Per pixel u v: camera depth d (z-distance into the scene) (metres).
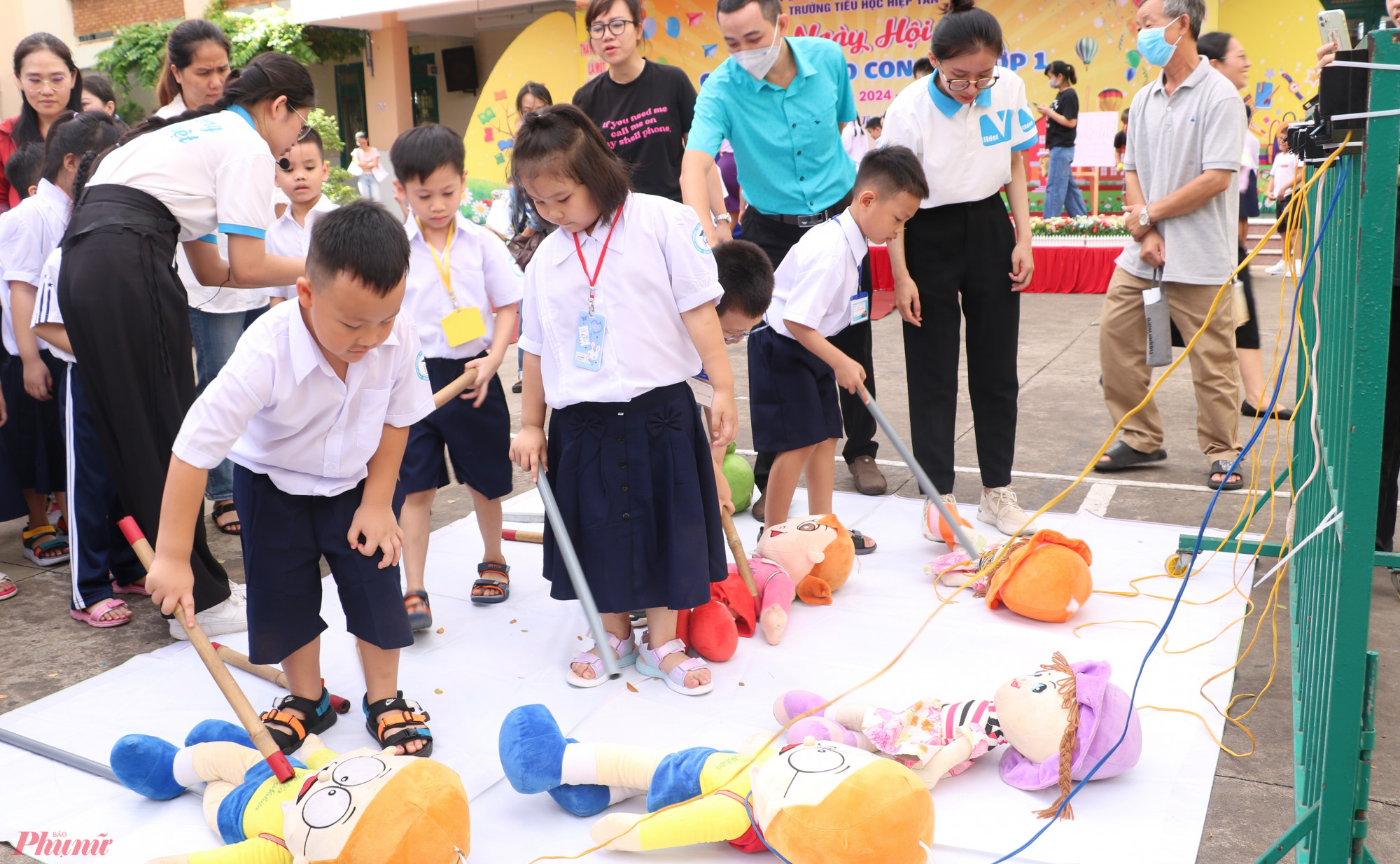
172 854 1.89
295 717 2.24
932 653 2.58
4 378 3.39
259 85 2.66
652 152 4.36
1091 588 2.74
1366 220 1.38
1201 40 4.21
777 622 2.66
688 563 2.41
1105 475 4.08
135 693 2.51
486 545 3.07
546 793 2.07
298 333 1.93
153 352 2.62
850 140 7.15
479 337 2.81
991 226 3.34
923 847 1.67
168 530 1.91
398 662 2.35
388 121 13.84
